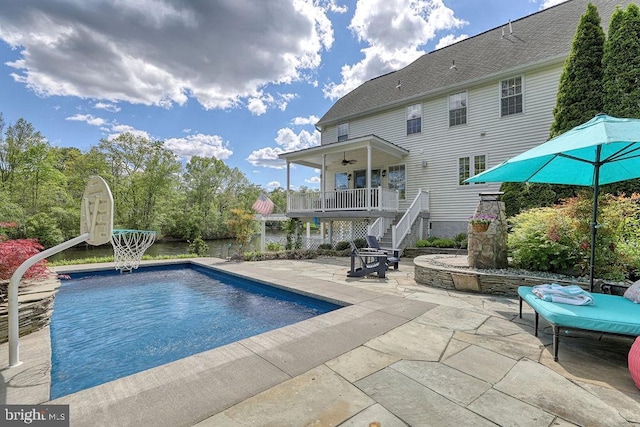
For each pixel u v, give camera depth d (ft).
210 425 5.73
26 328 11.61
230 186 128.67
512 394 6.90
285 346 9.58
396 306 14.29
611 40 23.50
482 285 16.61
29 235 56.90
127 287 23.79
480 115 35.37
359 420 5.92
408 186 41.34
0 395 7.08
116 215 73.82
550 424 5.86
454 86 36.32
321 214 38.96
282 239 54.19
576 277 14.99
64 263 29.86
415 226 36.35
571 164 13.56
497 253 17.53
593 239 12.41
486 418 6.01
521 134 32.53
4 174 62.03
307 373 7.82
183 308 18.07
